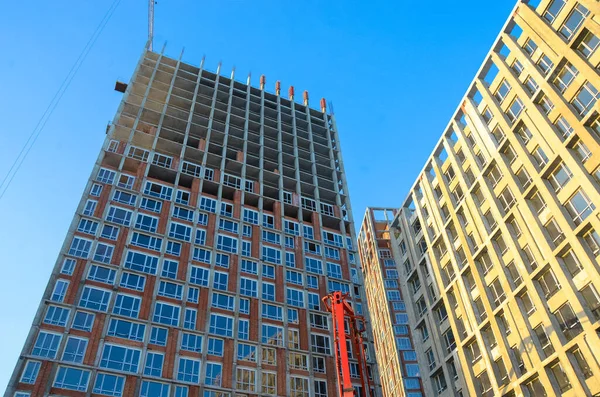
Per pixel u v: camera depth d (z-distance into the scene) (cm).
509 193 4862
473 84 5709
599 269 3712
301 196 8581
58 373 4712
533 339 4194
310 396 5741
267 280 6744
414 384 8369
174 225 6694
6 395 4388
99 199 6397
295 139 9594
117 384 4894
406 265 6850
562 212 4131
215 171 7894
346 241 8175
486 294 4900
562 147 4209
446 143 6125
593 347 3603
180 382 5169
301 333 6338
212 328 5850
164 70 9444
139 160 7169
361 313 7050
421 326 6147
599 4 4050
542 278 4259
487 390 4700
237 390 5422
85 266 5622
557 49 4431
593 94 4059
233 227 7194
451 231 5831
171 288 5966
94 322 5222
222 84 9875
